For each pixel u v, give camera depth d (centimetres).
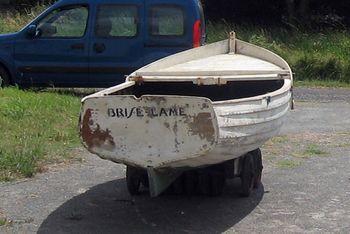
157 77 779
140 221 697
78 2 1362
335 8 2662
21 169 844
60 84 1381
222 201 761
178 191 772
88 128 643
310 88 1709
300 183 831
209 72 795
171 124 628
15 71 1378
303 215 715
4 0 2700
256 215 715
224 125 640
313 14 2644
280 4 2681
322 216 713
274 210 730
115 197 772
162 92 815
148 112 630
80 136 646
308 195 784
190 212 725
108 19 1355
